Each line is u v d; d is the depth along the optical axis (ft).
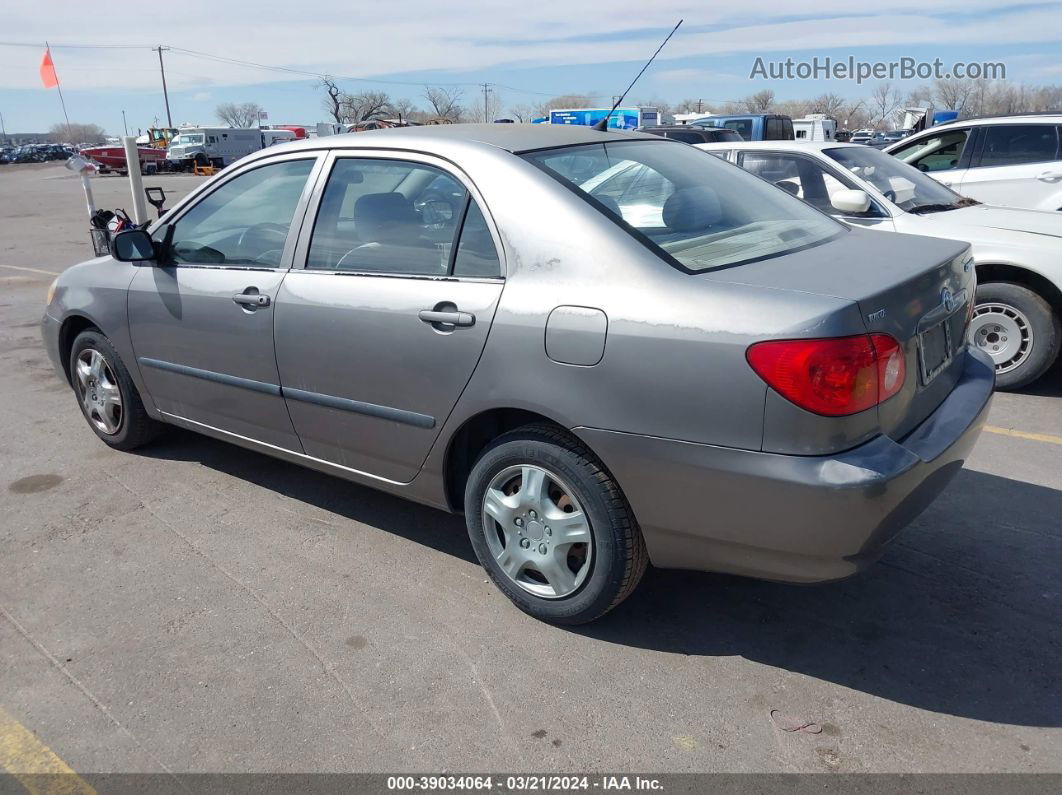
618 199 9.62
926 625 9.91
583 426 8.75
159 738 8.30
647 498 8.65
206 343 12.59
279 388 11.76
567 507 9.48
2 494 13.78
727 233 9.80
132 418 14.83
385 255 10.53
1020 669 9.11
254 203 12.28
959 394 9.73
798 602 10.44
